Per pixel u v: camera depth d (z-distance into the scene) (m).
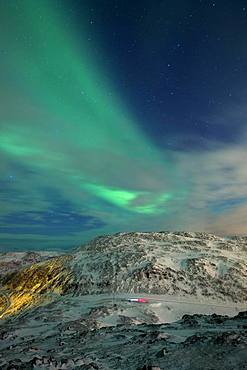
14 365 11.67
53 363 11.77
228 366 10.31
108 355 13.69
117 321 44.84
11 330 31.31
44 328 32.81
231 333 13.20
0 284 116.31
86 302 62.25
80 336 19.17
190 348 12.53
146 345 14.45
